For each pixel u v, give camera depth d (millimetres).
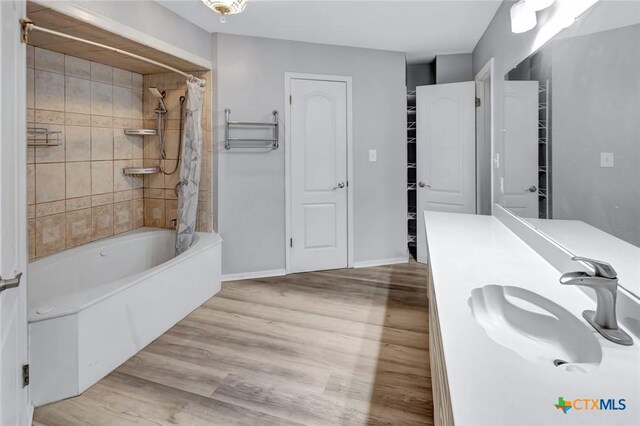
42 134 2668
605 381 755
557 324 1104
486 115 3666
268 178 3689
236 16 3051
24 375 1575
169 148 3561
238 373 2057
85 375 1901
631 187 1065
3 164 1219
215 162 3525
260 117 3598
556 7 1661
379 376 2029
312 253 3914
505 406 673
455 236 2164
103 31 2369
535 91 1958
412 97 4680
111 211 3314
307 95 3748
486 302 1286
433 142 4039
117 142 3346
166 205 3627
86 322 1909
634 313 1014
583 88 1379
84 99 3004
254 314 2848
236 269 3654
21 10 1531
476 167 3805
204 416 1712
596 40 1277
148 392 1887
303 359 2203
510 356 850
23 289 1553
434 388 1490
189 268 2850
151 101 3582
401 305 3031
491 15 3020
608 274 968
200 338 2461
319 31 3414
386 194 4117
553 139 1682
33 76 2604
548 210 1723
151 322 2410
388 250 4188
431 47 3889
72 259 2777
